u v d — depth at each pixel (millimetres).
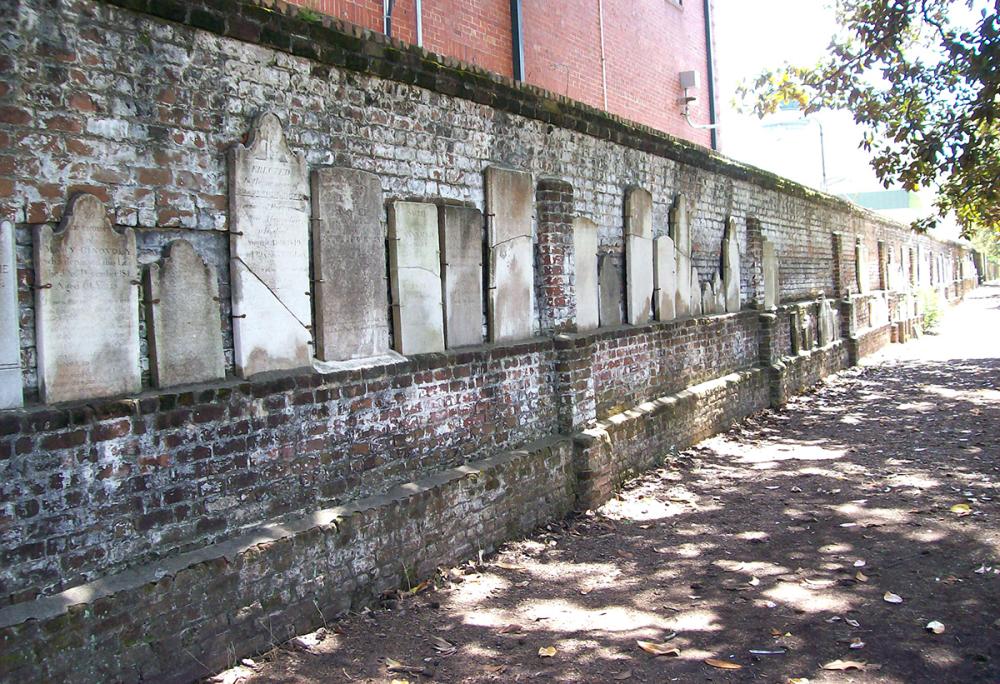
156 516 3846
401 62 5211
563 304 7051
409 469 5332
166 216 3957
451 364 5676
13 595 3338
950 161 9125
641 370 8453
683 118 14523
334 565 4566
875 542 6039
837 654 4238
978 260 64438
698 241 10211
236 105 4285
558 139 7102
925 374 16172
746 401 11250
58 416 3463
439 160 5672
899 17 8711
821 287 16609
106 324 3699
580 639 4488
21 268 3438
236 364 4305
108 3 3686
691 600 5039
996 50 7473
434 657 4238
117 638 3531
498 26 9102
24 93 3418
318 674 3988
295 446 4523
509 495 5996
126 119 3787
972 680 3918
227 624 3990
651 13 13305
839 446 9641
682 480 8023
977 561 5520
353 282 4953
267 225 4422
